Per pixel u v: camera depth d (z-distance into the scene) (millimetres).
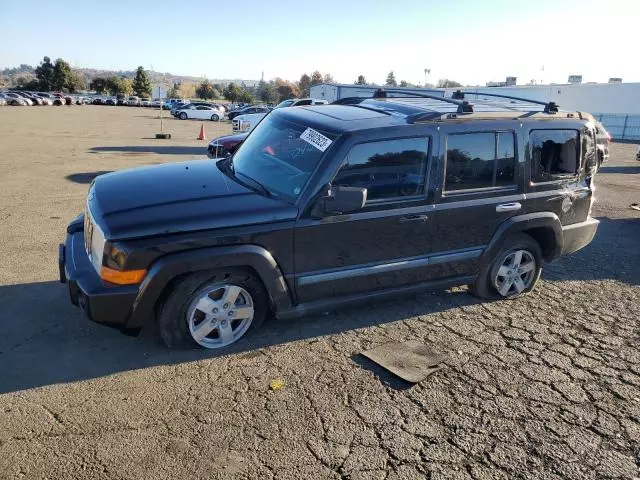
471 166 4574
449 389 3611
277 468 2783
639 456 3037
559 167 5156
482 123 4574
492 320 4742
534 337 4449
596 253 6957
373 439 3057
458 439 3105
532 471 2879
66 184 10453
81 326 4199
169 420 3121
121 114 46469
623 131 36500
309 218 3928
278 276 3904
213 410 3234
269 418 3188
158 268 3496
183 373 3615
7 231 6836
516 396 3574
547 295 5414
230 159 4996
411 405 3404
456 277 4832
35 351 3803
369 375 3719
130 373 3584
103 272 3508
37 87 101562
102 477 2658
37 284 5012
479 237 4773
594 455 3031
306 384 3566
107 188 4152
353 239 4145
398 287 4539
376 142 4098
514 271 5184
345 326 4469
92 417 3111
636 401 3586
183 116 43688
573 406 3494
